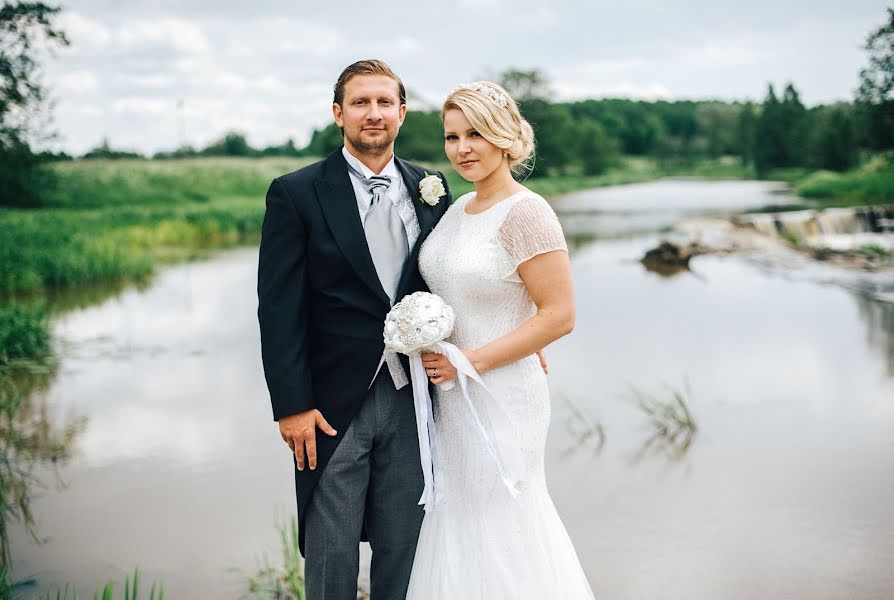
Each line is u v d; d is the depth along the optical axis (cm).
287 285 241
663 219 2195
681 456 461
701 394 584
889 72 2550
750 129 7025
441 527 248
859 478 424
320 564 244
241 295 1071
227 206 2567
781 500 397
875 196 2516
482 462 243
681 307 934
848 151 4175
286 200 241
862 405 552
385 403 247
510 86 5744
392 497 252
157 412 565
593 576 326
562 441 490
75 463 469
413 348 232
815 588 314
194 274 1270
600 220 2198
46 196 2150
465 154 238
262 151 5878
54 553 357
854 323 823
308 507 247
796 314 877
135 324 877
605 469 443
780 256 1355
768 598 307
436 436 252
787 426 511
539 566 244
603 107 10312
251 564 344
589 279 1170
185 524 385
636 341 757
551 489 416
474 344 245
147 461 471
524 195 241
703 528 368
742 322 840
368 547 363
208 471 454
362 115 241
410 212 256
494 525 244
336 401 243
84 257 1223
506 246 238
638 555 344
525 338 235
